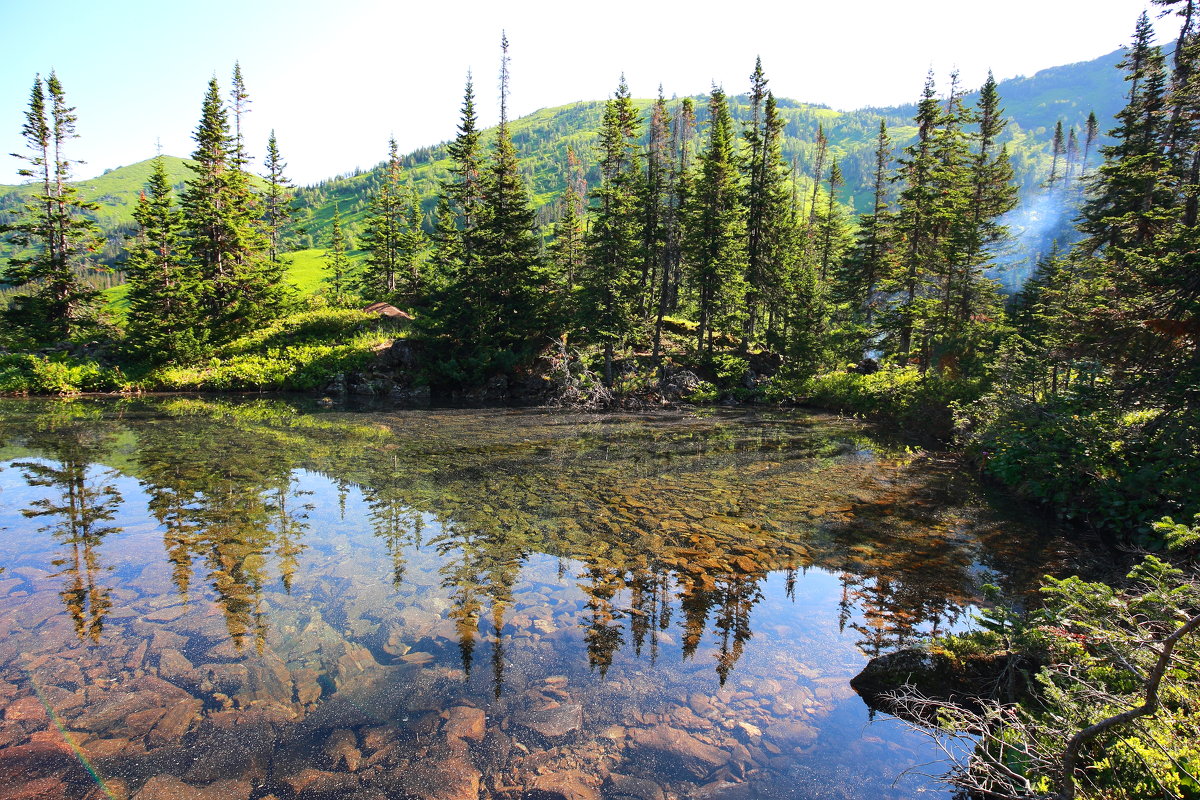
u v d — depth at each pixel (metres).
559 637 6.48
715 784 4.32
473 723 4.95
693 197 34.12
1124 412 11.59
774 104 35.88
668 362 34.00
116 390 30.39
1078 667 4.36
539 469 15.01
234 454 15.98
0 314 35.97
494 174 32.81
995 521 10.95
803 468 15.43
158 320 32.78
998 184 35.12
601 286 30.62
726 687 5.58
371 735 4.77
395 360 33.00
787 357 34.19
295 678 5.58
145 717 4.93
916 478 14.34
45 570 8.10
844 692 5.54
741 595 7.67
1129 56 27.25
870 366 33.50
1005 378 16.27
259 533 9.77
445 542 9.52
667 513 11.29
